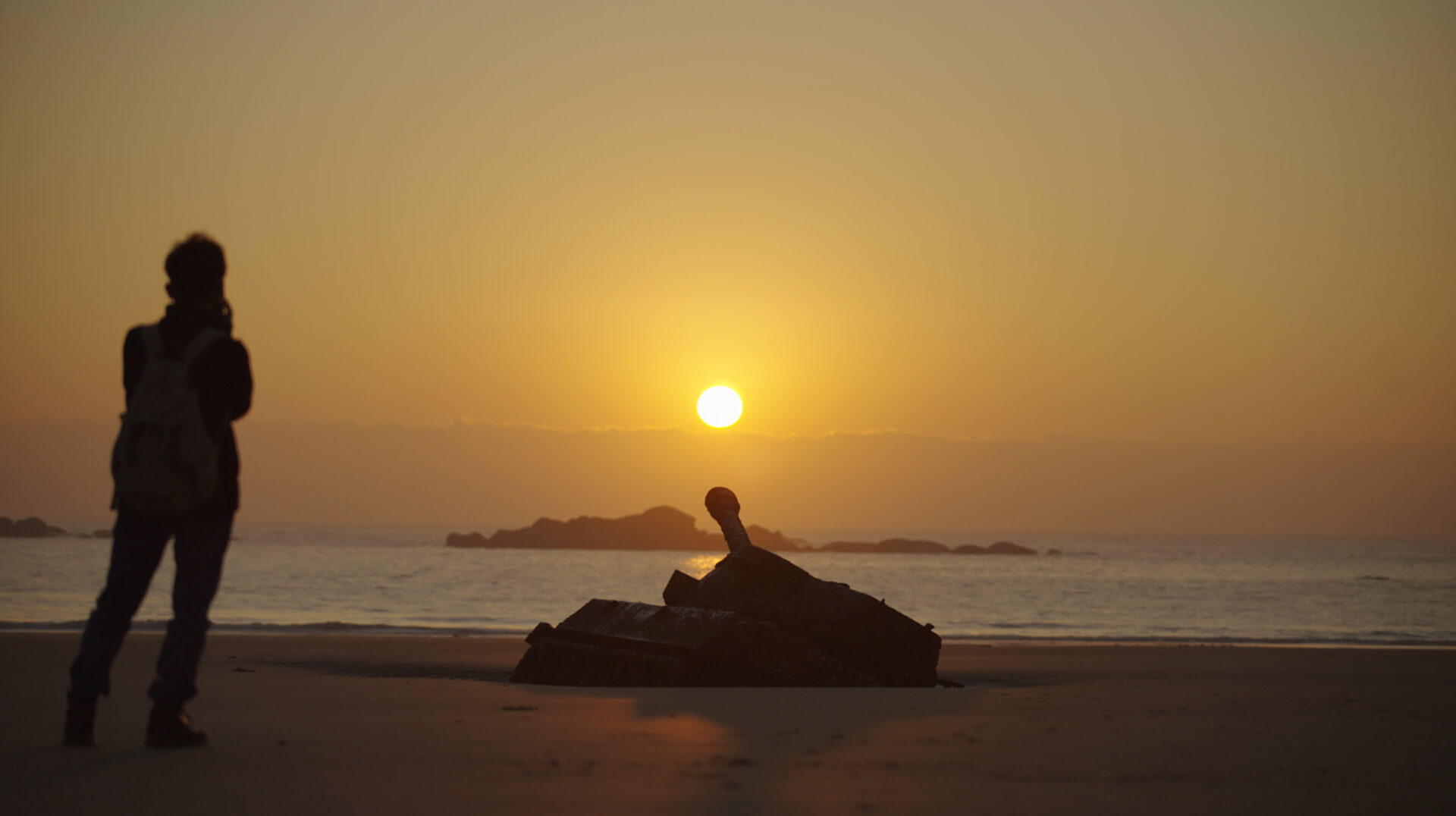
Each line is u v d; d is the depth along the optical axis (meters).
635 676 11.56
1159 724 7.44
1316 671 14.80
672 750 5.82
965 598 54.94
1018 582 76.50
